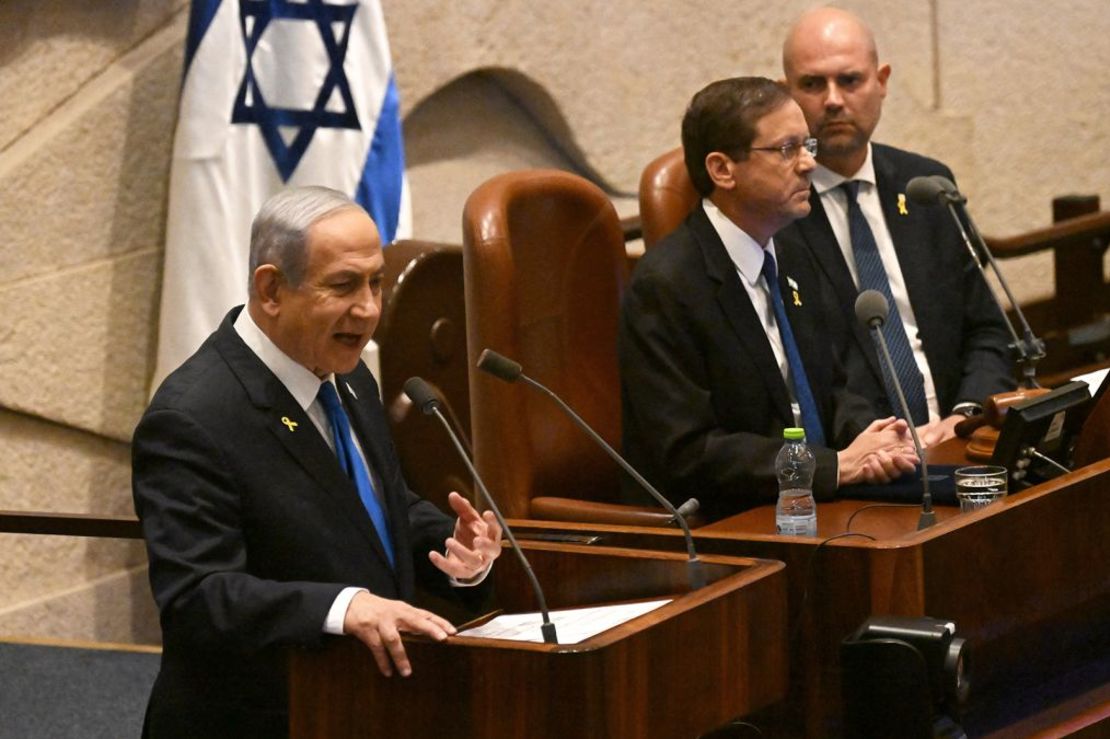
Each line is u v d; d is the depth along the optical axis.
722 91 13.09
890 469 11.87
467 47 20.39
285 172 17.19
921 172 15.54
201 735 9.38
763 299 13.36
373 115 17.44
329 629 8.28
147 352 18.33
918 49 25.20
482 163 21.23
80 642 17.00
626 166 22.08
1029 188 26.59
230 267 17.06
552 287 13.62
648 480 13.37
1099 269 22.84
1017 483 11.48
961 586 9.64
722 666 8.52
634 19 21.94
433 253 16.50
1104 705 9.82
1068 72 26.86
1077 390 11.71
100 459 18.39
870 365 14.60
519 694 7.87
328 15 17.28
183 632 8.82
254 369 9.41
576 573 9.64
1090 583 10.52
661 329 13.03
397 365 16.30
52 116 17.48
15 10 17.09
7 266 17.23
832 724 9.68
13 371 17.38
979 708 9.86
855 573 9.54
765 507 11.78
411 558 9.96
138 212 18.08
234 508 9.17
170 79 18.14
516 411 13.07
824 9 15.27
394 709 8.20
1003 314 13.37
